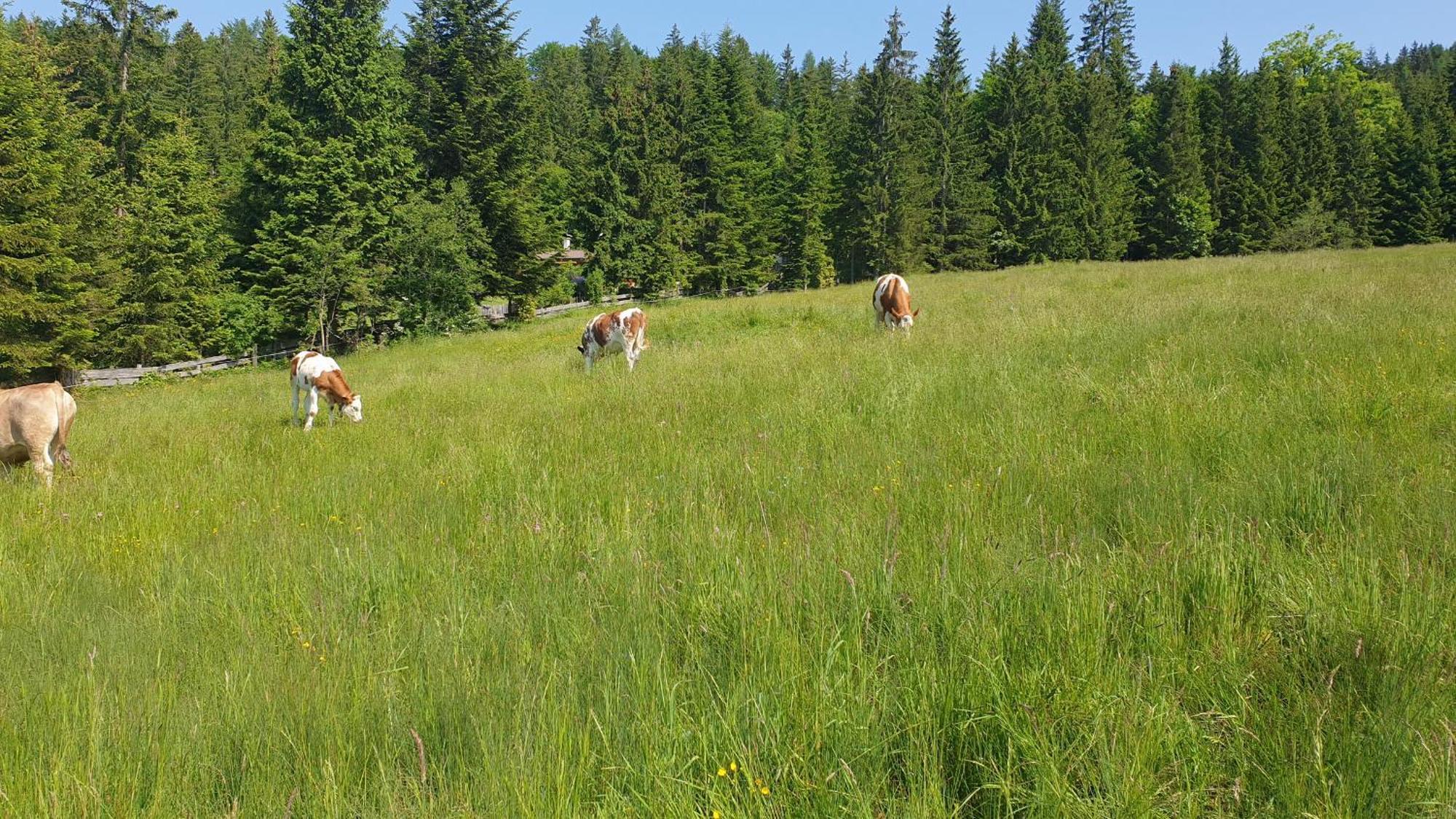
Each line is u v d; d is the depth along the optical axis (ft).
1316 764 7.77
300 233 106.42
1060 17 234.58
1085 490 16.11
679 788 8.18
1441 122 193.16
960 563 12.51
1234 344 28.50
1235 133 198.49
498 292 132.16
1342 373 22.67
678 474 20.65
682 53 242.17
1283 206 191.93
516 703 10.11
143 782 9.19
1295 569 11.62
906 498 16.60
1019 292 70.79
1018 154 190.60
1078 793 8.05
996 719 8.78
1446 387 20.70
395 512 19.81
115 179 109.81
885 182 182.60
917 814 7.63
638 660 10.87
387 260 112.16
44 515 21.97
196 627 13.75
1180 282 67.46
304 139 104.99
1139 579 11.84
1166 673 9.57
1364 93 219.61
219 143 164.66
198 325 106.83
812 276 186.50
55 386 27.66
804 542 14.43
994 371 29.50
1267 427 18.80
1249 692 9.34
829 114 213.05
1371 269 64.28
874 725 8.96
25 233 79.66
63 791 8.73
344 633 12.76
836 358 36.96
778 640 10.71
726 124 189.98
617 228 163.02
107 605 15.28
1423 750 7.87
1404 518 13.05
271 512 21.21
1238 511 14.06
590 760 8.80
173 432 36.86
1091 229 185.26
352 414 37.01
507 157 132.57
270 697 10.72
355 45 107.65
